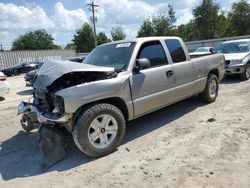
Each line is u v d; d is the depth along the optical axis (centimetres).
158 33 5291
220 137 457
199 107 664
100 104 416
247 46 1120
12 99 1029
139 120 595
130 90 454
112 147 429
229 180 327
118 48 516
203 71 639
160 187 326
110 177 360
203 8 5253
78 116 401
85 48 7812
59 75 400
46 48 9669
